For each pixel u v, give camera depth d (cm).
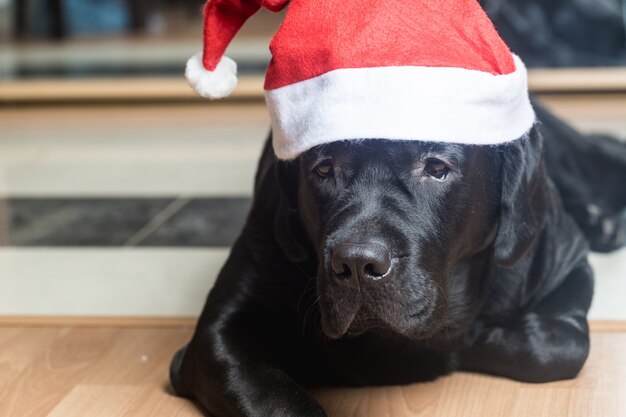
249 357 162
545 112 271
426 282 150
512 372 177
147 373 186
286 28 156
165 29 830
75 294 230
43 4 765
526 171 165
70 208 306
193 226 282
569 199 260
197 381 166
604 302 215
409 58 145
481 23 154
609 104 428
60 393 177
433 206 154
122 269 248
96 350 197
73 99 500
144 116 463
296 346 175
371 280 142
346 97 146
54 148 402
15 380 183
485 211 165
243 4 161
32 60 613
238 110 466
